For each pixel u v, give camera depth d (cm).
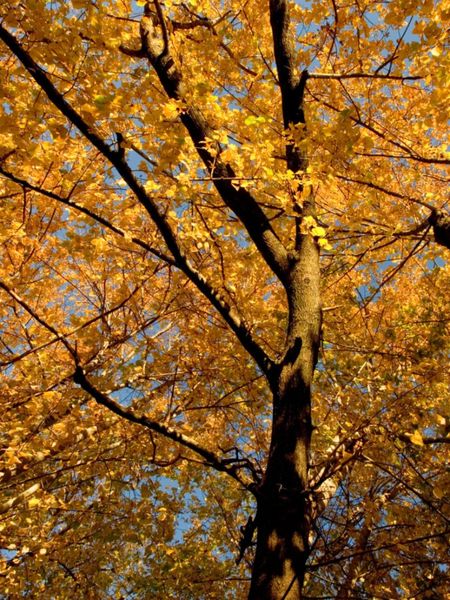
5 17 194
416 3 236
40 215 292
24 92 221
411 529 338
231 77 325
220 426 394
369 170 296
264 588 174
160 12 234
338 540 294
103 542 417
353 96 348
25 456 288
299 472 204
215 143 247
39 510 350
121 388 337
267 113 321
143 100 224
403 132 314
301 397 227
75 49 202
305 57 327
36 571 406
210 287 245
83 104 199
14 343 345
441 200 318
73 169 232
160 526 421
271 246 281
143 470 392
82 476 414
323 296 419
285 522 190
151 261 285
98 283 336
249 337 246
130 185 213
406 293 498
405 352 392
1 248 299
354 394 331
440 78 228
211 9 354
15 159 231
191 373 334
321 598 226
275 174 216
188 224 238
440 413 342
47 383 283
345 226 296
